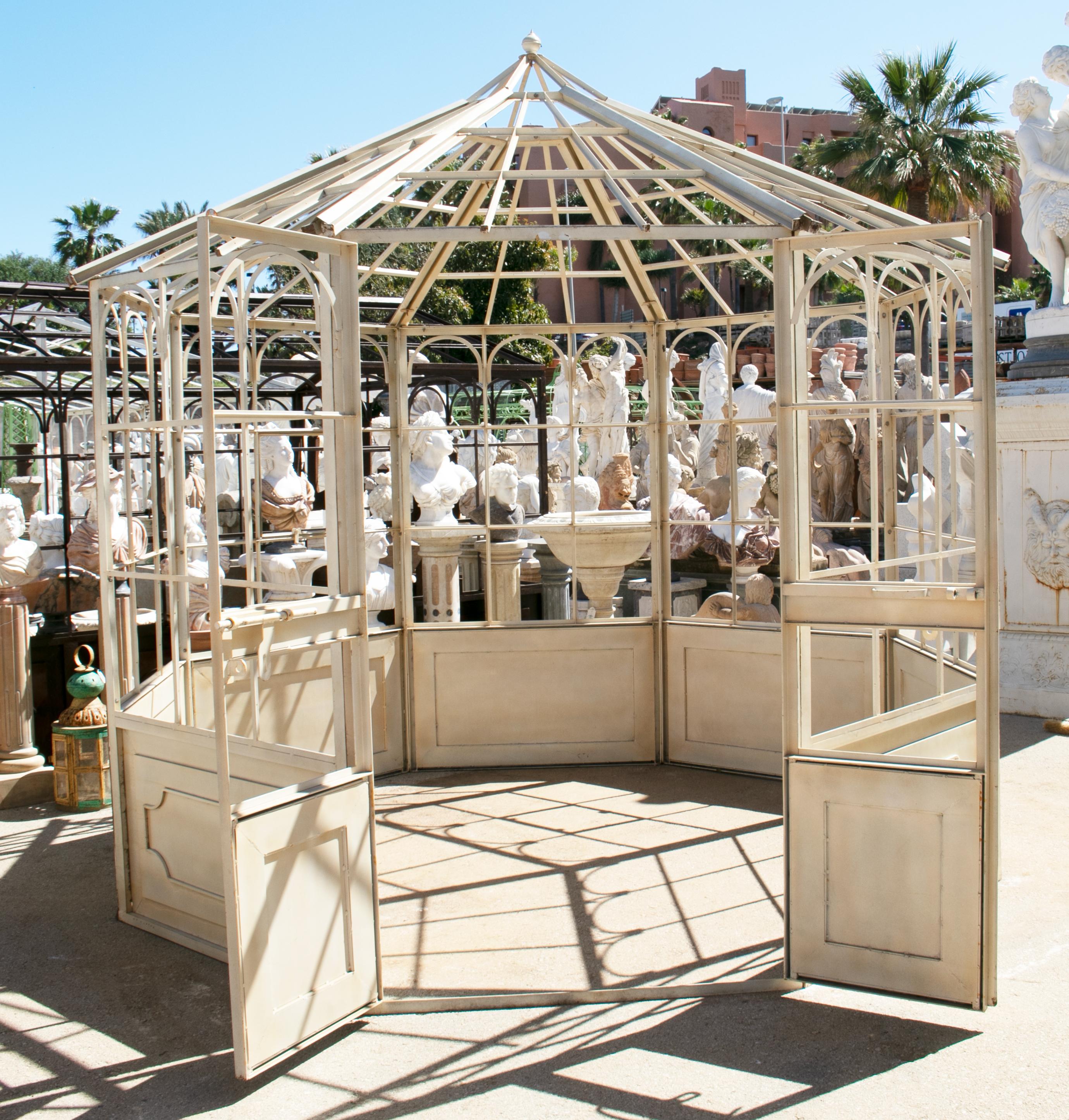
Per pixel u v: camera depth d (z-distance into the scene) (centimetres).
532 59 493
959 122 2230
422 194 1571
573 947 366
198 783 372
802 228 340
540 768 604
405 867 450
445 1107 273
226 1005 335
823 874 321
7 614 554
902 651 520
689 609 788
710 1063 289
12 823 523
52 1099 283
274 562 709
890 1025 308
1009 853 446
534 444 856
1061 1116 261
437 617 743
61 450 796
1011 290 2741
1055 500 682
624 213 562
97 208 3123
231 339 921
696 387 1995
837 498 1048
